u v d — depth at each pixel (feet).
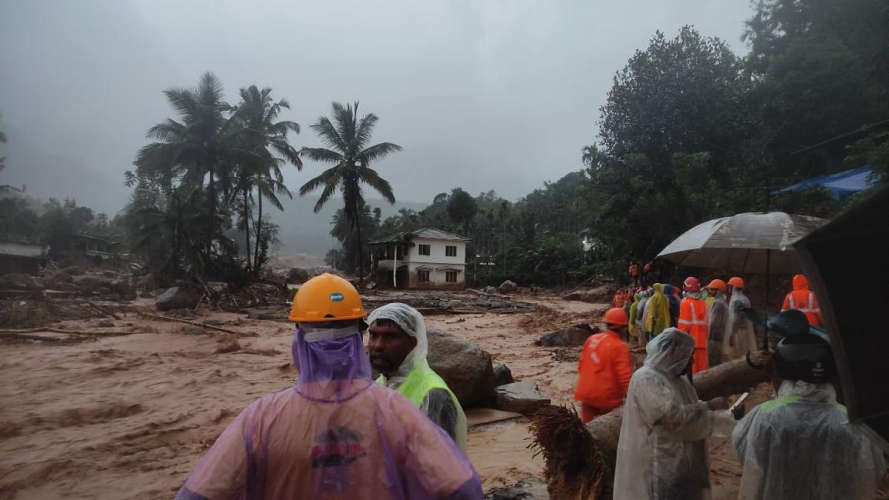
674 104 88.07
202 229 130.11
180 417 27.61
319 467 4.88
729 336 25.34
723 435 10.12
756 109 88.48
